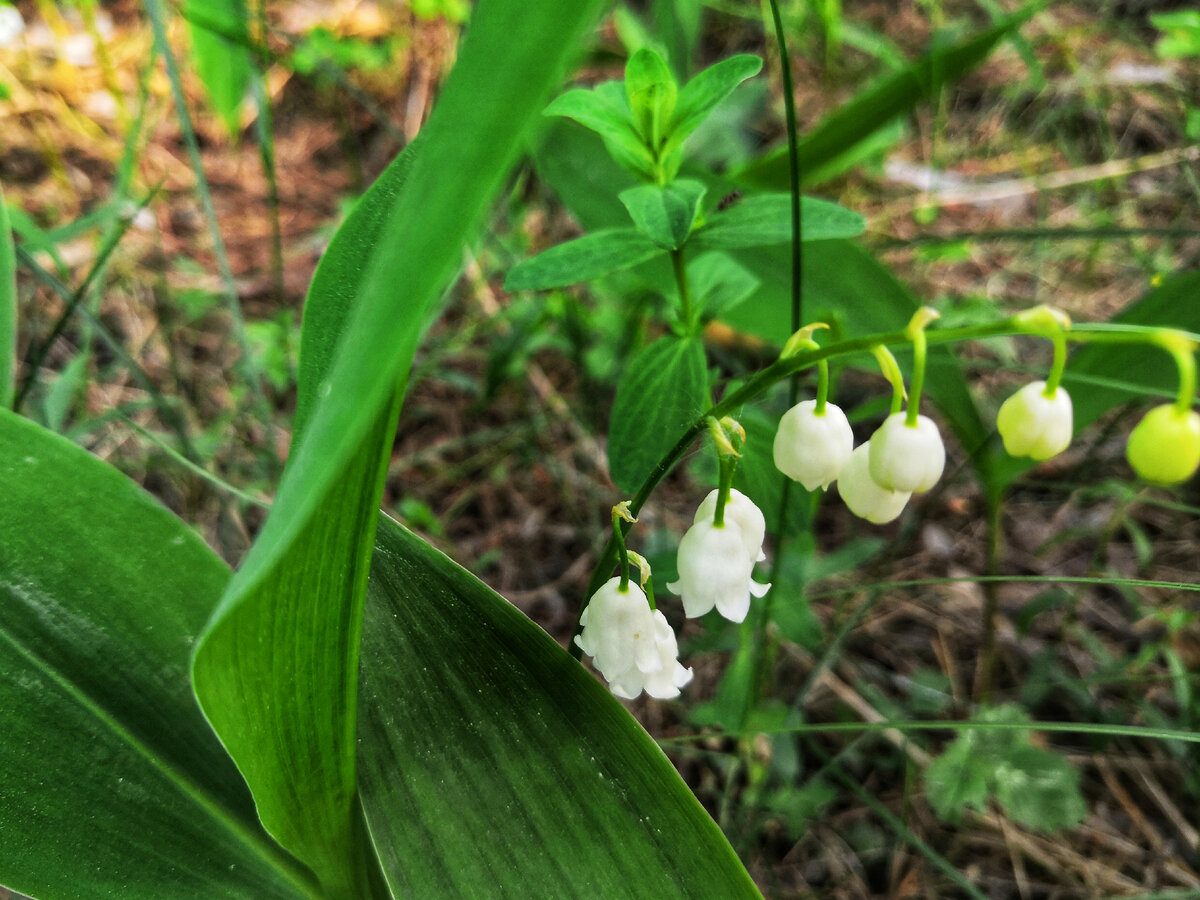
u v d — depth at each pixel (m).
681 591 0.08
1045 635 0.17
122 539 0.09
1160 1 0.28
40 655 0.09
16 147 0.26
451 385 0.22
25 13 0.30
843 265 0.14
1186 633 0.17
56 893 0.08
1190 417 0.06
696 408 0.11
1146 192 0.24
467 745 0.08
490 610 0.09
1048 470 0.20
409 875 0.08
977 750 0.13
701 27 0.27
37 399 0.17
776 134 0.27
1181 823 0.14
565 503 0.20
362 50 0.29
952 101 0.28
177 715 0.09
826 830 0.15
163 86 0.28
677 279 0.11
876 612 0.18
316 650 0.07
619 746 0.08
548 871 0.08
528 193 0.24
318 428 0.05
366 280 0.06
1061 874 0.14
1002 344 0.20
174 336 0.22
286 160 0.28
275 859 0.09
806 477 0.08
